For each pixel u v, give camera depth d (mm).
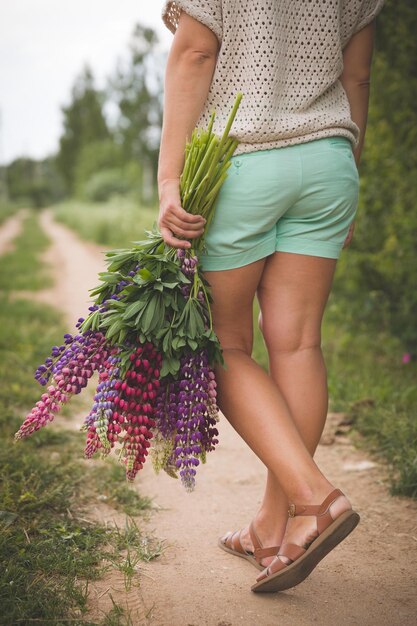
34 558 2002
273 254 1929
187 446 1712
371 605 1862
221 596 1897
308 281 1923
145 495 2682
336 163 1849
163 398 1760
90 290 1855
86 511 2471
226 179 1810
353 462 3043
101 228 20625
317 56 1851
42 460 2830
